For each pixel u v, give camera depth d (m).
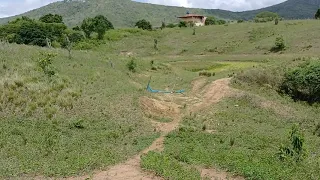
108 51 71.12
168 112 29.02
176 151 19.19
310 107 33.34
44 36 66.06
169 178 15.10
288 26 74.81
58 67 33.69
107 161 17.55
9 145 19.03
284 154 18.59
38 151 18.55
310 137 25.48
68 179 15.50
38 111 24.03
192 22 106.94
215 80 38.16
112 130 23.03
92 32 82.38
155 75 43.31
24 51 36.91
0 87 25.27
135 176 15.77
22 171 15.89
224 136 23.66
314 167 16.73
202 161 17.53
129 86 33.09
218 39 76.31
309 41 60.91
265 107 31.23
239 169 15.98
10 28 69.62
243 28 80.81
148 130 24.34
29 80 27.39
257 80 36.47
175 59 62.03
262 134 24.83
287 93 35.62
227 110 30.08
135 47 75.94
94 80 32.31
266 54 60.72
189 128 24.95
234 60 55.84
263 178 14.84
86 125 23.38
